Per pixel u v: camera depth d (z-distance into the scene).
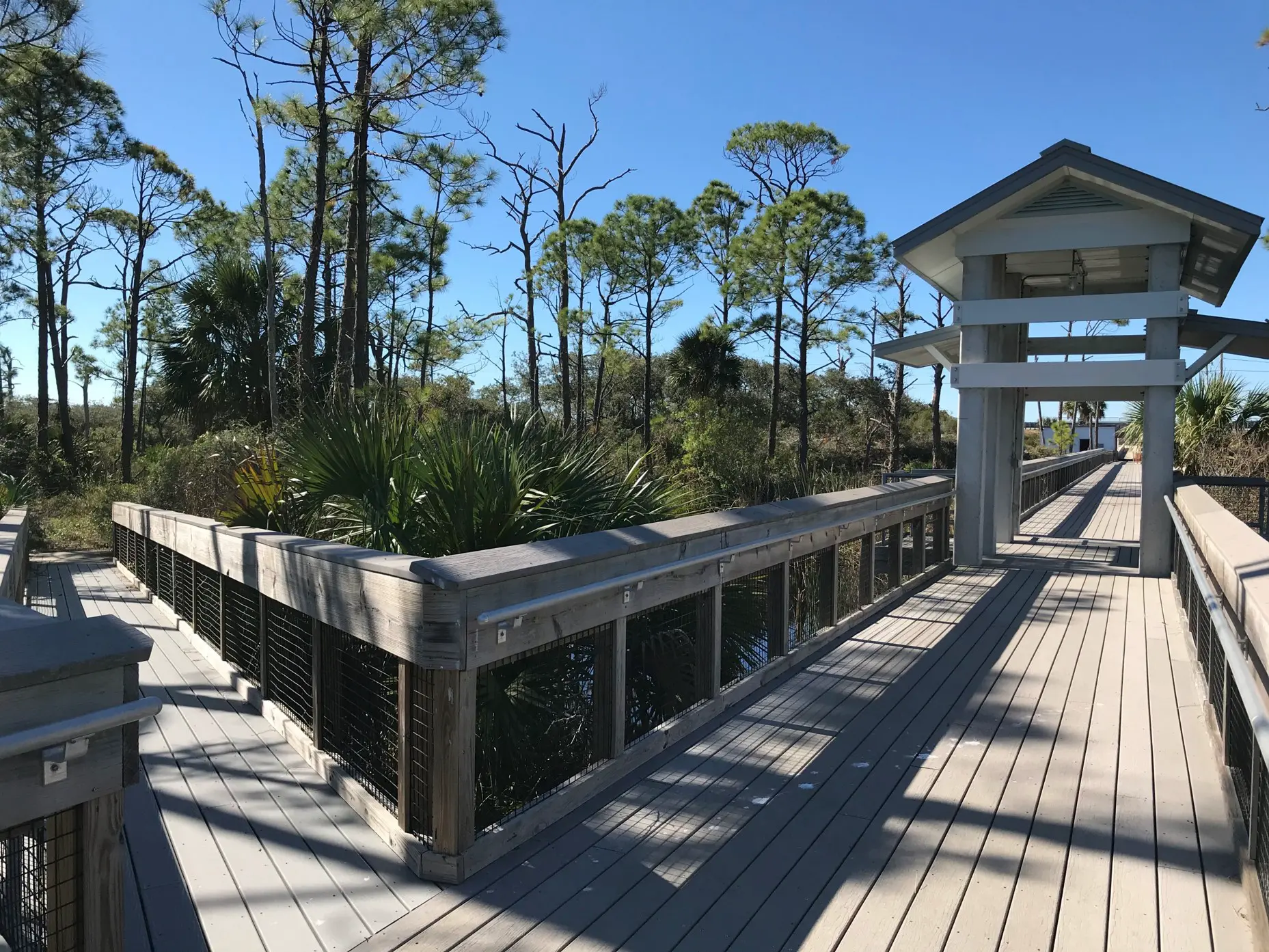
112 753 1.58
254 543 4.13
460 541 4.21
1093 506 16.23
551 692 3.89
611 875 2.60
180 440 19.75
